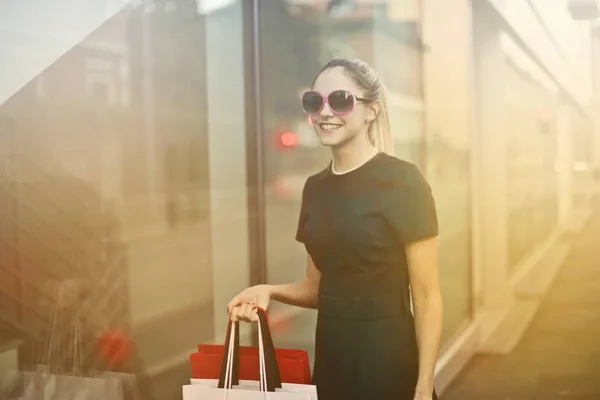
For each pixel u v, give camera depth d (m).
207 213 1.80
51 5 1.88
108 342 1.90
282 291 1.75
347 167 1.68
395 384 1.68
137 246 1.87
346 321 1.69
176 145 1.82
